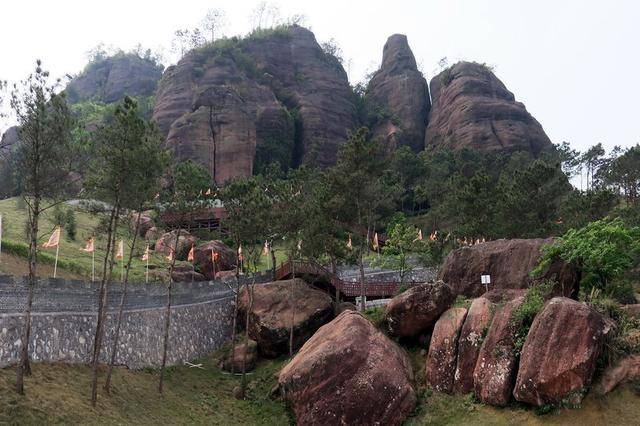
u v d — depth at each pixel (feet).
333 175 134.41
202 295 126.21
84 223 199.31
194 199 110.63
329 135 363.15
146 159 87.56
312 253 130.11
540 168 156.66
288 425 94.79
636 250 93.04
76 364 88.28
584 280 95.55
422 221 246.47
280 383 96.17
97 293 96.94
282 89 386.73
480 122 349.20
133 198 90.07
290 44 419.13
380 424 85.05
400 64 445.78
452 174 263.29
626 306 90.99
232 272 159.12
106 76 512.22
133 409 85.30
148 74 512.22
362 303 125.18
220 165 297.74
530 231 147.95
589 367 74.49
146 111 398.01
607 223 95.55
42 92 77.25
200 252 171.63
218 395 105.19
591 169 279.49
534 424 74.84
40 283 84.28
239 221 118.21
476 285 111.65
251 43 407.23
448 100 385.91
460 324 92.17
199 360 118.42
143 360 103.96
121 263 160.35
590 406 73.36
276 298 129.39
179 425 87.66
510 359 81.41
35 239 77.05
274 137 336.90
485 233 156.66
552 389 75.00
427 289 101.04
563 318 78.07
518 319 83.56
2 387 69.87
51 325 85.25
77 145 82.58
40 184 78.07
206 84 345.51
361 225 136.15
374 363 90.12
